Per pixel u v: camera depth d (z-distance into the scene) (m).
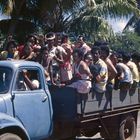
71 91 8.81
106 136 10.57
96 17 21.61
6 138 7.34
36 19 20.66
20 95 7.87
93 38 21.83
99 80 9.56
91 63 9.62
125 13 22.30
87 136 10.95
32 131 8.09
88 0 20.97
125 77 10.75
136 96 11.59
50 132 8.57
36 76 8.36
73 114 8.81
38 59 9.60
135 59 11.76
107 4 21.77
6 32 20.56
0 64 7.98
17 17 19.72
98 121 10.18
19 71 7.96
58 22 21.22
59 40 10.55
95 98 9.55
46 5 19.59
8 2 17.94
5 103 7.58
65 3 19.98
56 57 10.06
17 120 7.63
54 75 10.02
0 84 7.83
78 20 21.62
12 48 9.72
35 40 10.35
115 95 10.38
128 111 11.02
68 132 9.09
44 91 8.45
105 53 10.09
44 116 8.38
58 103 8.88
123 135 10.77
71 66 10.25
